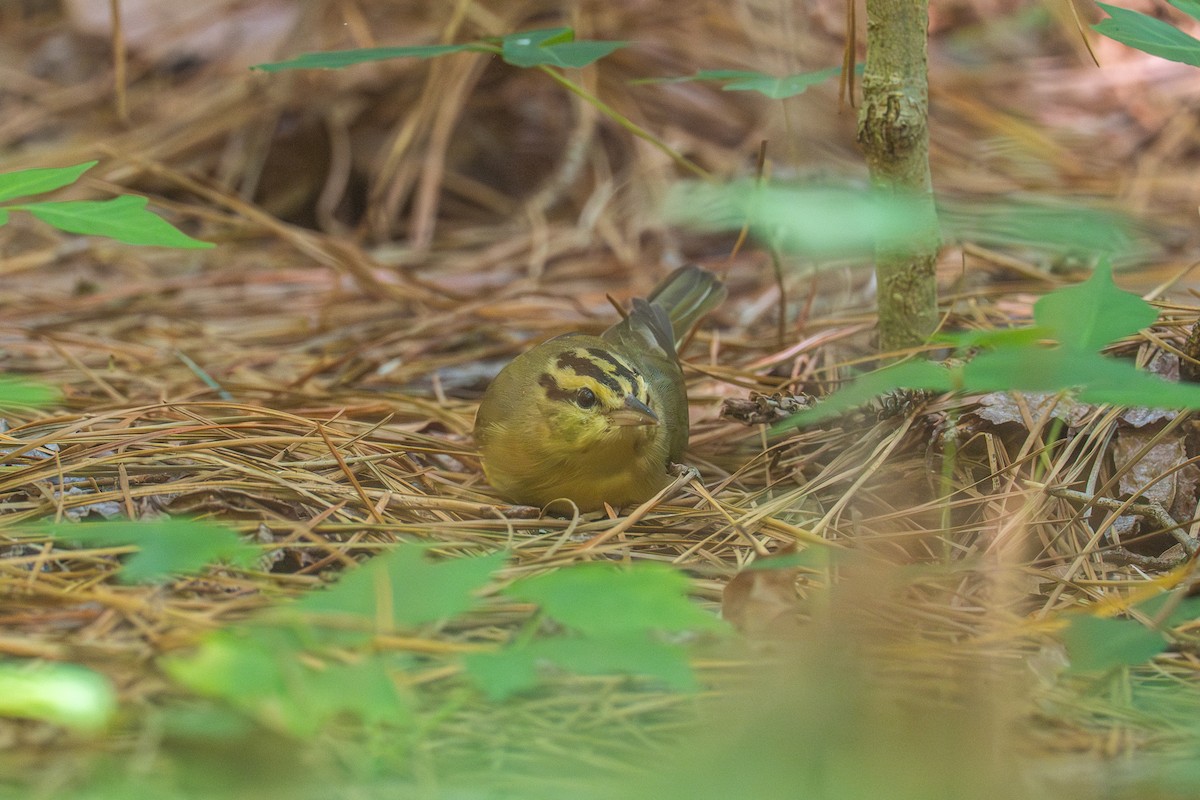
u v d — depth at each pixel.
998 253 14.72
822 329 13.30
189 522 6.05
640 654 5.62
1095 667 6.50
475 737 6.04
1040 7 21.69
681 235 17.16
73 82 19.94
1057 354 5.91
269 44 19.92
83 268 16.45
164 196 18.22
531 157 18.97
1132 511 8.70
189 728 5.70
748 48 19.38
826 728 5.60
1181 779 5.58
